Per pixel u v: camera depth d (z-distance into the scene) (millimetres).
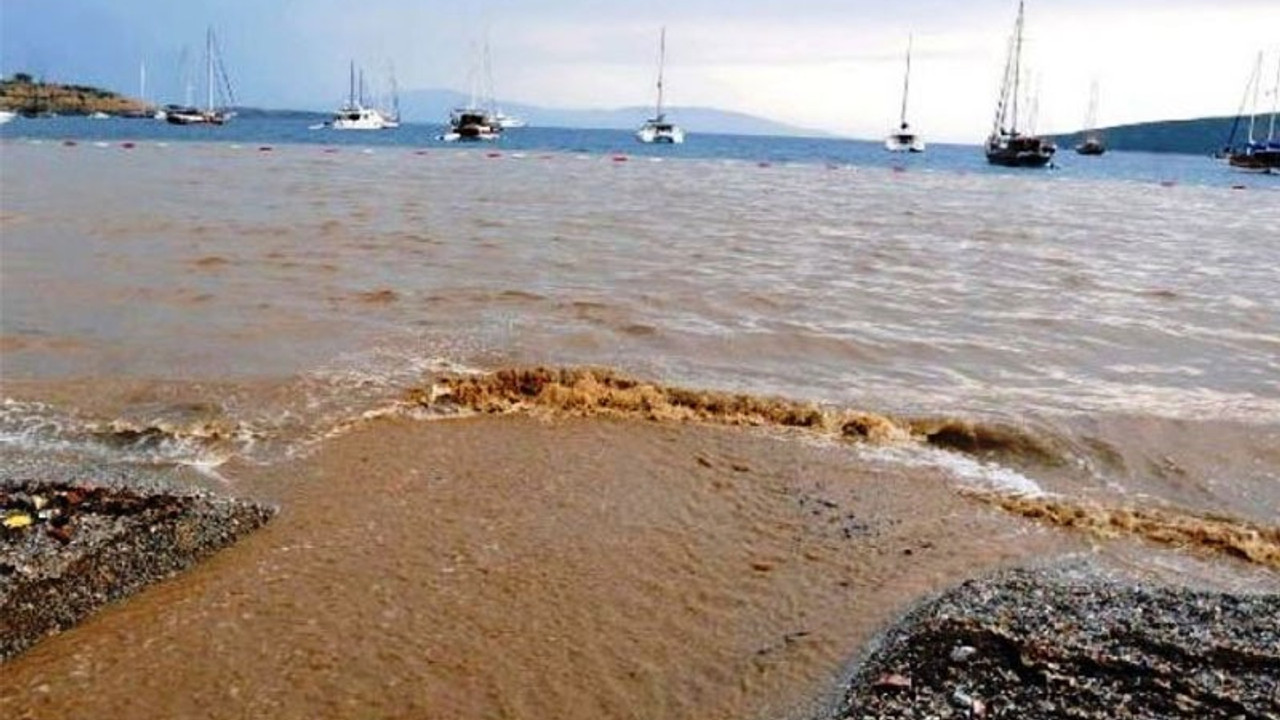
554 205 39438
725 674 6871
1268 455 11703
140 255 22812
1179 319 19875
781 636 7352
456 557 8469
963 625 7199
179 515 8883
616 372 14336
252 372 13828
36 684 6551
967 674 6562
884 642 7180
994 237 34000
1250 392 14484
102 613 7391
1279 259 30469
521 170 64312
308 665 6832
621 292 20328
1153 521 9750
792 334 17078
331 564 8266
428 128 178750
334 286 19984
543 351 15406
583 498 9852
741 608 7773
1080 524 9633
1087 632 7074
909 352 16297
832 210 42781
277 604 7594
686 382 14023
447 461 10742
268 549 8500
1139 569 8664
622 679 6797
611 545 8820
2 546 8016
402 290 19766
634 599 7863
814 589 8094
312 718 6297
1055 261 28094
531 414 12477
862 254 27766
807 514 9648
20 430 11383
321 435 11445
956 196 56281
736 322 17922
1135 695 6242
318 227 28844
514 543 8781
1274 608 7566
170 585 7828
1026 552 8938
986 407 13211
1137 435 12211
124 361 14211
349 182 48000
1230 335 18453
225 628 7246
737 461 11047
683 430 12047
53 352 14570
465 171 60719
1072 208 50719
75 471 10164
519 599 7801
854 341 16781
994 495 10320
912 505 9969
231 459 10664
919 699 6297
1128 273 26203
